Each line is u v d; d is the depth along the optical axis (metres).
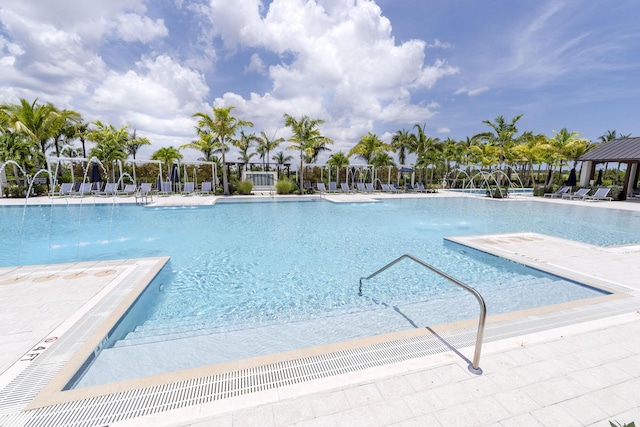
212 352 2.93
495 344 2.62
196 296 4.52
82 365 2.47
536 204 16.05
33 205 13.34
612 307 3.40
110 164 19.92
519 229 9.62
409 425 1.77
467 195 19.89
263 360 2.40
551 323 3.02
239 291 4.70
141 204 14.06
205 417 1.82
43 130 16.77
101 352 2.82
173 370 2.62
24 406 1.92
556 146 21.09
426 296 4.47
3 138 14.95
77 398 1.98
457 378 2.18
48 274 4.48
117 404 1.93
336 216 11.98
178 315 3.91
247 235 8.51
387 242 7.79
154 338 3.18
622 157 16.23
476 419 1.82
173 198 16.31
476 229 9.55
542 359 2.41
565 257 5.77
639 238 8.40
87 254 6.59
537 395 2.02
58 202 14.00
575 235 8.80
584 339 2.71
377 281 5.09
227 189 18.27
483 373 2.24
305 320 3.70
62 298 3.65
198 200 15.48
